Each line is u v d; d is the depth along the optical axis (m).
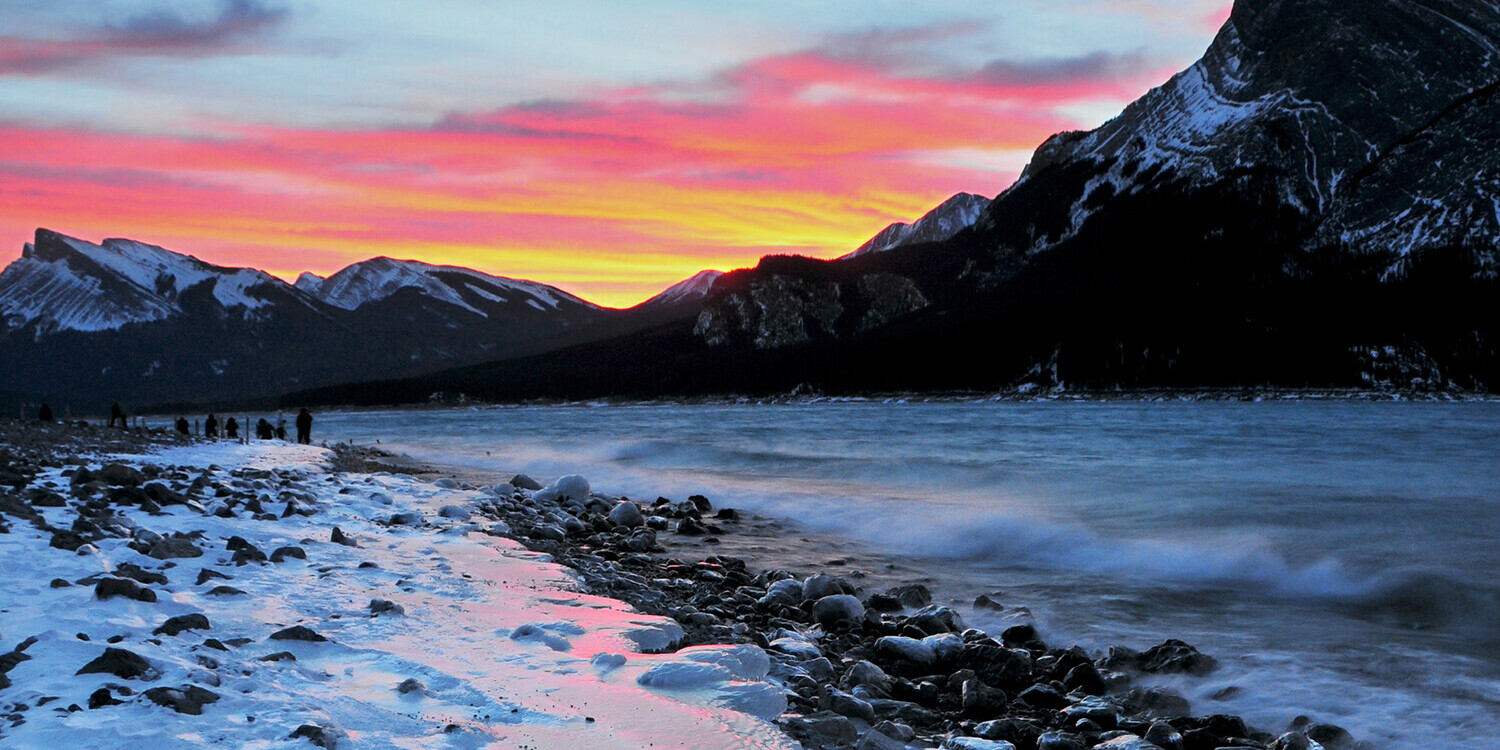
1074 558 18.45
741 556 18.86
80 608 7.96
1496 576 15.51
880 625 12.55
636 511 22.78
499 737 6.45
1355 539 19.19
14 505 12.43
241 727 5.71
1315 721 9.16
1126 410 126.00
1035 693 9.57
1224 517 22.38
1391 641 12.15
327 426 134.38
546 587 12.32
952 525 21.67
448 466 42.84
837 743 7.49
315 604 9.75
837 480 33.59
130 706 5.81
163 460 28.20
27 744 5.20
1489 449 44.91
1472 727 8.91
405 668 7.69
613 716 7.13
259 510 16.50
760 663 9.32
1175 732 8.51
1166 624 13.22
